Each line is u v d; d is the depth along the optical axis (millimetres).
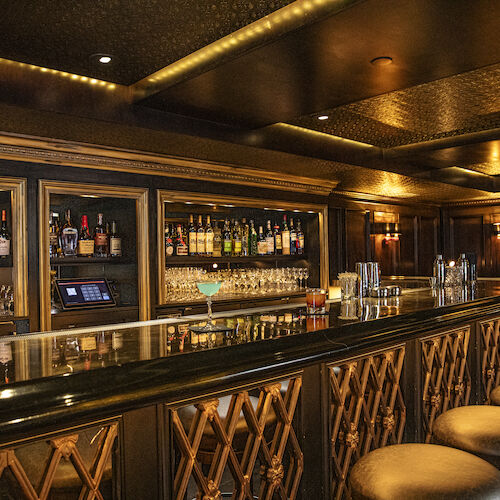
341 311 2732
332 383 2217
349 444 2293
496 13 2193
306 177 5844
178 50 2824
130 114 3445
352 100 3383
